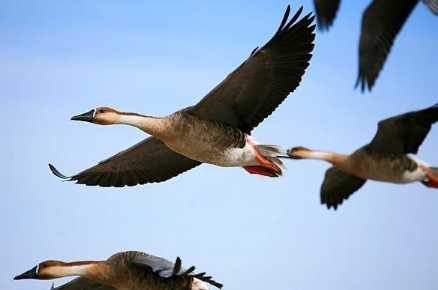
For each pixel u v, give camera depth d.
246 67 15.61
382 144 16.41
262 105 16.19
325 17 15.38
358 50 15.64
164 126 15.97
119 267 15.46
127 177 18.28
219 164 16.41
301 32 15.64
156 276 15.38
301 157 16.73
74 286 16.39
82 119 16.17
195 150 16.19
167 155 17.91
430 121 16.12
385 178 16.52
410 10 15.57
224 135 16.17
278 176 16.64
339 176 17.55
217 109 16.16
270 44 15.48
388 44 15.66
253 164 16.58
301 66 15.74
